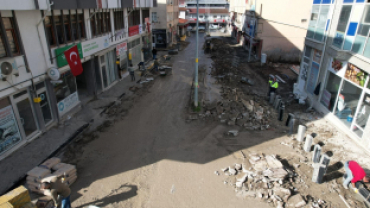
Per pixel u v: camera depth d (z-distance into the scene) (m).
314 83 15.05
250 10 30.03
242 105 14.23
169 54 32.03
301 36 26.75
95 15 15.34
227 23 63.00
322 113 13.74
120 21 19.78
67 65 12.53
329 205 7.54
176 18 43.50
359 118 10.80
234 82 19.55
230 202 7.75
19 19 9.36
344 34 11.80
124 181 8.62
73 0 11.91
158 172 9.10
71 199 7.72
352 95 11.30
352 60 10.98
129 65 22.03
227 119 12.91
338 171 9.07
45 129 11.37
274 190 8.03
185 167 9.38
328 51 13.27
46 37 10.89
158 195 8.02
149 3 26.11
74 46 12.69
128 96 16.72
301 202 7.52
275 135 11.59
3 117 9.19
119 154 10.20
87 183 8.48
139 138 11.45
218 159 9.84
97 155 10.11
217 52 33.22
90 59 15.09
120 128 12.38
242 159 9.77
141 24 25.31
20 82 9.59
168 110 14.46
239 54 32.41
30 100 10.46
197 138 11.39
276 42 27.55
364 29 10.38
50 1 10.30
